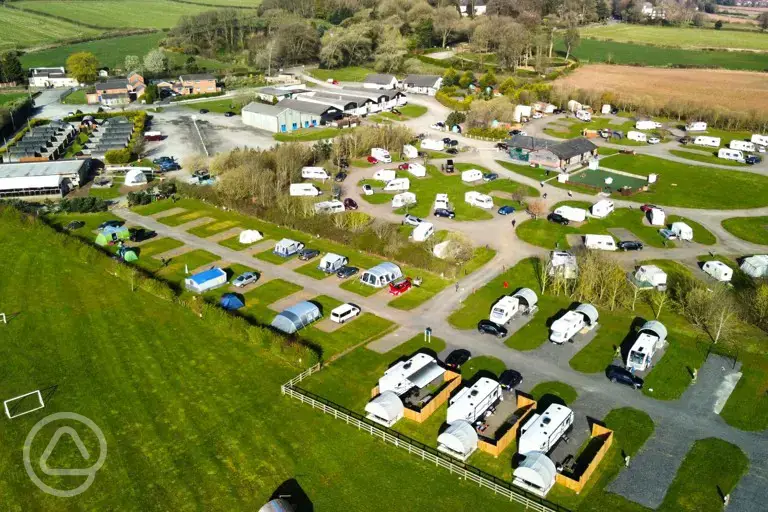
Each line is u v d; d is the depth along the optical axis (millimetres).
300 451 60844
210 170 137000
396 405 64375
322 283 94000
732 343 77938
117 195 131625
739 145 163500
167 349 77438
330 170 143625
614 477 57219
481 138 172125
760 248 106375
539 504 53656
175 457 60094
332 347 77688
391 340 79125
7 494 55969
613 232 112375
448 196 128750
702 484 56312
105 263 97500
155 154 157125
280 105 188375
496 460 59562
